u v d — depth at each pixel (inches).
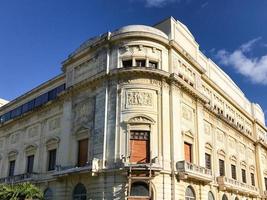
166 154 1169.4
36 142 1595.7
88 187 1179.9
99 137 1207.6
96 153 1192.2
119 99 1220.5
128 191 1073.5
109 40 1314.0
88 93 1341.0
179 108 1280.8
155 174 1096.2
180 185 1172.5
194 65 1473.9
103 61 1311.5
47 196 1370.6
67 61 1493.6
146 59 1263.5
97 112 1256.2
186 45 1481.3
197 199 1261.1
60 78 1583.4
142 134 1184.8
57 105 1521.9
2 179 1614.2
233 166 1781.5
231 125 1797.5
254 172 2073.1
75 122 1357.0
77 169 1181.1
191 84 1434.5
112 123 1200.2
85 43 1433.3
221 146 1656.0
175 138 1209.4
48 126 1550.2
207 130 1539.1
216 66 1822.1
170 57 1316.4
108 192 1111.6
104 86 1264.8
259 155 2148.1
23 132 1736.0
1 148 1886.1
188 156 1307.8
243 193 1761.8
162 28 1412.4
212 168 1497.3
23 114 1732.3
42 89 1713.8
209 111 1562.5
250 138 2074.3
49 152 1488.7
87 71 1391.5
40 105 1605.6
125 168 1087.6
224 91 1801.2
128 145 1154.7
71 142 1339.8
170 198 1125.1
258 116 2331.4
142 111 1191.6
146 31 1282.0
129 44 1280.8
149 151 1159.0
